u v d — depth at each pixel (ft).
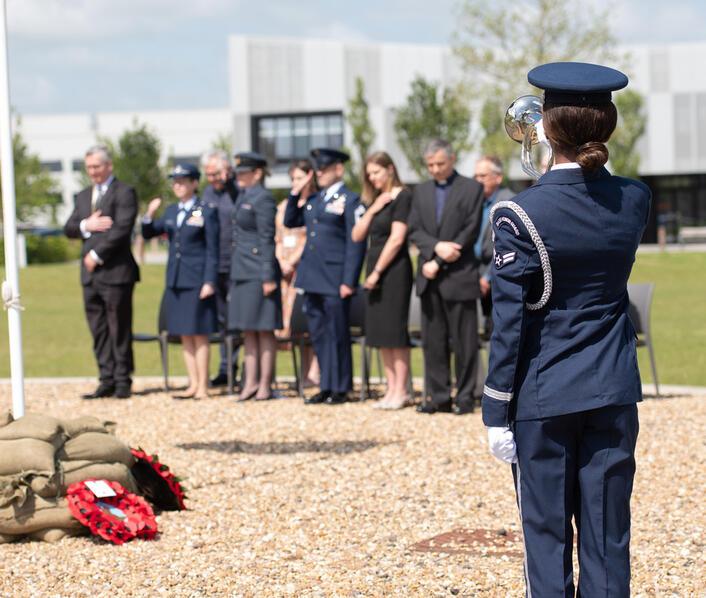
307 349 40.70
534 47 136.98
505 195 34.96
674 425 29.76
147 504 20.39
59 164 282.56
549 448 11.55
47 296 92.68
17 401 21.89
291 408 35.01
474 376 33.06
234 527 20.54
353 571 17.24
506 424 11.64
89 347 59.47
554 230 11.37
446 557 18.02
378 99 184.34
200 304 37.40
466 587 16.19
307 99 186.91
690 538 18.79
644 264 121.39
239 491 23.45
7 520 19.51
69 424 21.11
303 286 35.83
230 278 36.91
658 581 16.31
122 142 176.96
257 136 190.49
